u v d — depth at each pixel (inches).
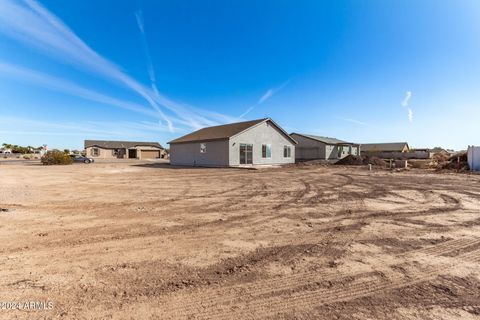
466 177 629.9
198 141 1124.5
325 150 1701.5
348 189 440.1
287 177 643.5
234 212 276.4
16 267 143.3
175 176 664.4
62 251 166.9
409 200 342.6
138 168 973.2
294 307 109.8
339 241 189.3
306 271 142.0
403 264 150.7
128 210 282.5
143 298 114.7
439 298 116.1
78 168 957.2
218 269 144.0
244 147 1058.7
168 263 151.1
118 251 168.1
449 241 188.7
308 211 281.6
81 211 275.9
